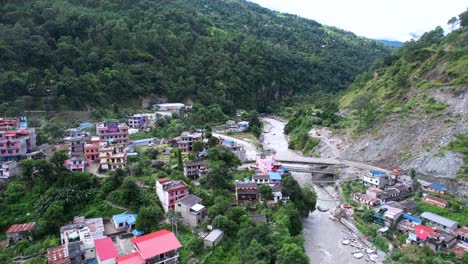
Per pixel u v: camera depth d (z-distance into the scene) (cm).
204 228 8700
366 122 17012
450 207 10838
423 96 16000
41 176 9444
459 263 8419
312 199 10838
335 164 14488
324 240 9719
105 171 10575
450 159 12612
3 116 13788
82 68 18462
